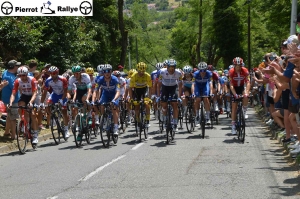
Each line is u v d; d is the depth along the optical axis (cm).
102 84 1005
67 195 557
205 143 982
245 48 4409
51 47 1983
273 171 661
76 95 1073
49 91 1285
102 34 2789
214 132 1191
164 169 698
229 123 1438
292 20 1376
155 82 1223
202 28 4297
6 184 640
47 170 730
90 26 2656
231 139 1041
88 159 823
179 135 1146
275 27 2136
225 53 4200
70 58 2080
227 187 571
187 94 1251
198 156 810
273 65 705
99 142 1080
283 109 871
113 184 607
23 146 957
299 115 698
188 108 1198
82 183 621
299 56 582
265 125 1368
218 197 525
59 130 1102
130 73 1426
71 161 809
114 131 1005
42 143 1119
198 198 523
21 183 641
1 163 835
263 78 961
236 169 683
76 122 1005
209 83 1133
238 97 986
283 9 1941
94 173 684
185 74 1266
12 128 1091
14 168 768
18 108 1035
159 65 1338
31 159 863
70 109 1165
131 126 1459
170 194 545
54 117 1083
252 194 533
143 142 1035
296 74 618
